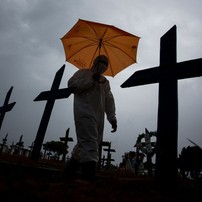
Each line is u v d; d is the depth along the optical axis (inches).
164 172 120.7
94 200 81.8
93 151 129.3
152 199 97.2
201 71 126.2
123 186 110.9
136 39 162.7
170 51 142.1
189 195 112.5
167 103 131.5
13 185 67.9
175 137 123.5
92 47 170.2
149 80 142.3
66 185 94.8
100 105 144.3
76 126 137.6
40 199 68.7
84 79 142.5
